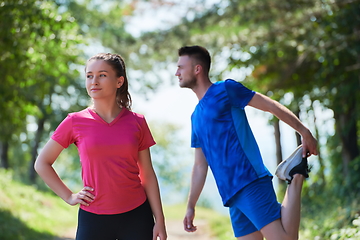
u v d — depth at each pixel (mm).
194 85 3654
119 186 2896
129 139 2904
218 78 10359
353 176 8984
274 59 10219
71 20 7098
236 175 3395
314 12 9156
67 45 7391
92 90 2924
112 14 17734
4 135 11375
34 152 21422
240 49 9891
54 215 12344
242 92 3459
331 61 8750
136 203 2961
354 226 5676
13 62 7332
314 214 8828
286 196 3352
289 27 9539
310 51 8859
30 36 7121
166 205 23359
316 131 11305
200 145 3660
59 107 19266
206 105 3541
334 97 9766
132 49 14188
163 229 3049
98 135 2865
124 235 2943
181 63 3654
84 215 2928
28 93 9609
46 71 8578
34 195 13297
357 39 8180
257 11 10227
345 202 8000
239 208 3461
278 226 3291
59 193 2930
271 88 10328
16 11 6453
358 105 9891
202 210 20875
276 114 3420
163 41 12914
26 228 8961
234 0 10617
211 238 10797
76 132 2898
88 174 2898
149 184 3104
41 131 21141
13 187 12992
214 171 3523
